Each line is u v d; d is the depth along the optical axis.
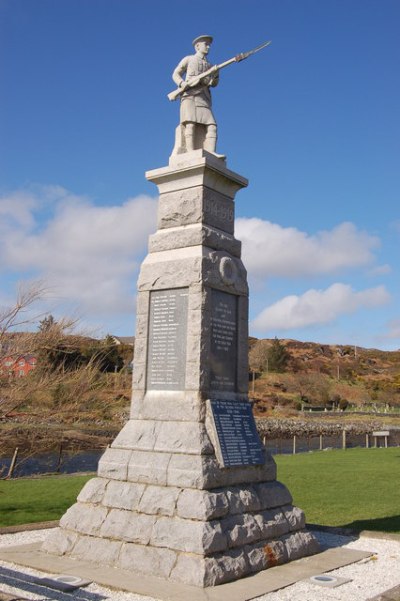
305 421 63.00
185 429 8.19
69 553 8.19
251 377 81.88
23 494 14.11
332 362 116.94
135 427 8.70
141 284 9.23
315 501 14.16
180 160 9.38
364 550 9.23
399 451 30.73
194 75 9.82
